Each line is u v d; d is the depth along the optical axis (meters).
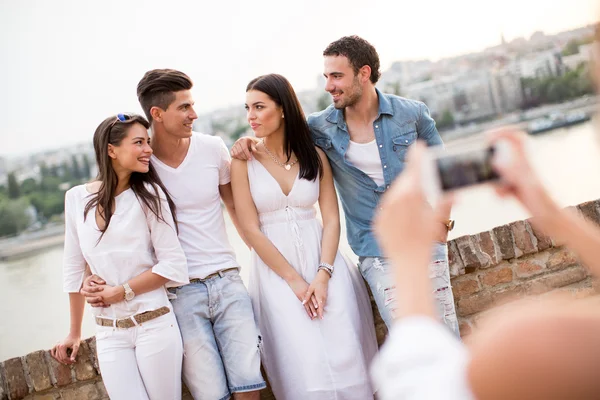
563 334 0.40
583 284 3.27
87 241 2.72
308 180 3.05
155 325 2.68
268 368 2.98
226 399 2.77
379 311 3.00
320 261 2.99
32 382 2.92
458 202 0.55
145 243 2.75
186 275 2.77
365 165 3.11
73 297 2.91
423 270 0.53
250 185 3.05
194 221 2.93
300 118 3.05
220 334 2.84
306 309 2.90
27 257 51.34
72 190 2.82
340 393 2.83
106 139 2.69
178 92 2.90
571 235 0.60
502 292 3.25
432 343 0.50
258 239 2.97
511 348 0.41
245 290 2.93
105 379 2.69
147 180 2.80
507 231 3.24
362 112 3.11
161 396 2.72
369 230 3.06
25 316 22.70
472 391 0.44
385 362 0.52
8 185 57.34
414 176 0.54
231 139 62.97
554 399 0.40
